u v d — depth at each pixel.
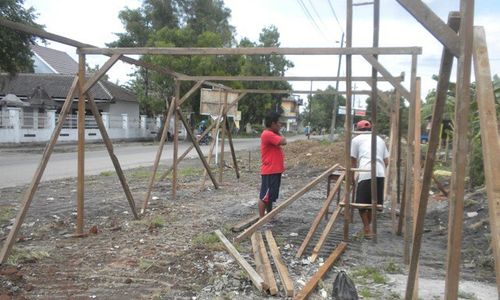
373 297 4.38
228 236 6.59
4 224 6.99
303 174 15.32
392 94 9.43
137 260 5.32
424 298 4.36
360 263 5.60
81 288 4.48
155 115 42.00
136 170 15.48
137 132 38.16
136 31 40.31
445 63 2.78
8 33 19.80
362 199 6.91
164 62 32.88
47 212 7.91
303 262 5.51
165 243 6.06
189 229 6.88
